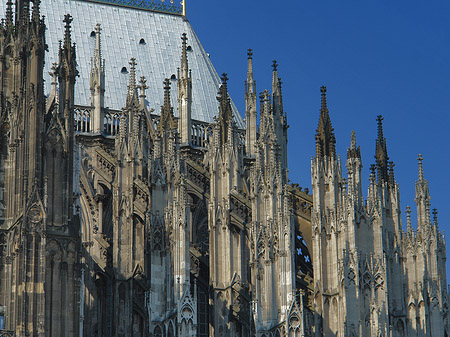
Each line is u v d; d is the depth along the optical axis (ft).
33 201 407.23
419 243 588.50
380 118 615.98
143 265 560.20
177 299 512.22
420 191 600.80
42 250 403.75
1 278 410.31
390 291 574.97
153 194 552.41
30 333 396.16
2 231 413.80
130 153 581.94
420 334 574.56
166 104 622.95
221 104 616.80
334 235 559.38
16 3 459.73
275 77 635.25
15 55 431.43
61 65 428.97
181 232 523.70
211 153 597.93
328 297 550.77
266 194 542.16
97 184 631.56
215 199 580.71
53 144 418.31
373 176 573.33
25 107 418.72
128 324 550.77
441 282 588.09
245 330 548.72
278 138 623.77
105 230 618.03
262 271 529.45
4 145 423.64
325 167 573.33
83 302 512.22
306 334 524.93
